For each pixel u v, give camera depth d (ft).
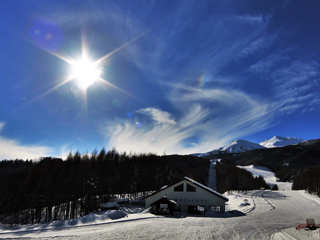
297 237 53.36
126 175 263.08
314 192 248.32
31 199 184.24
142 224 74.74
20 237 61.46
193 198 131.54
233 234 57.26
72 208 182.80
